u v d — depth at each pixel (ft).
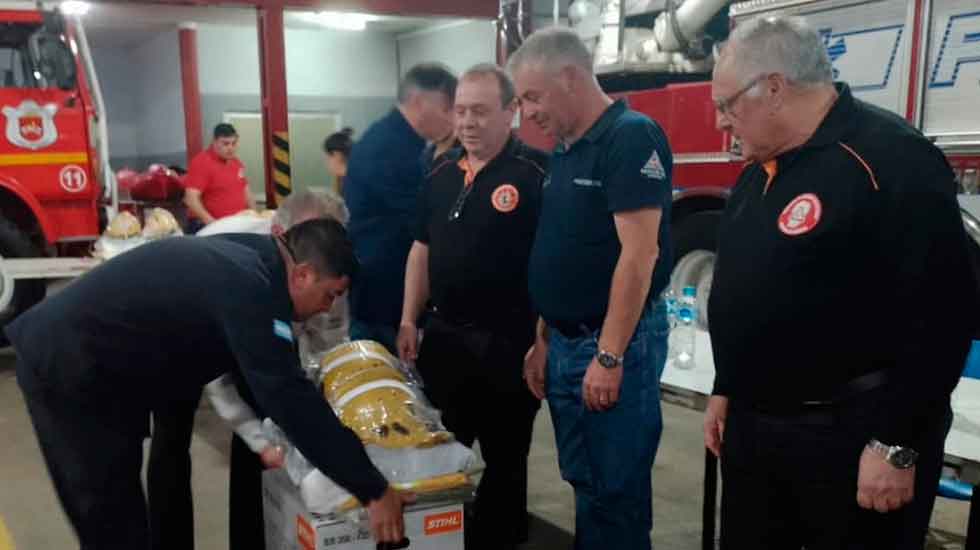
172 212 22.88
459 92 7.46
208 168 19.57
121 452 5.72
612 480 6.51
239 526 7.82
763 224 4.84
